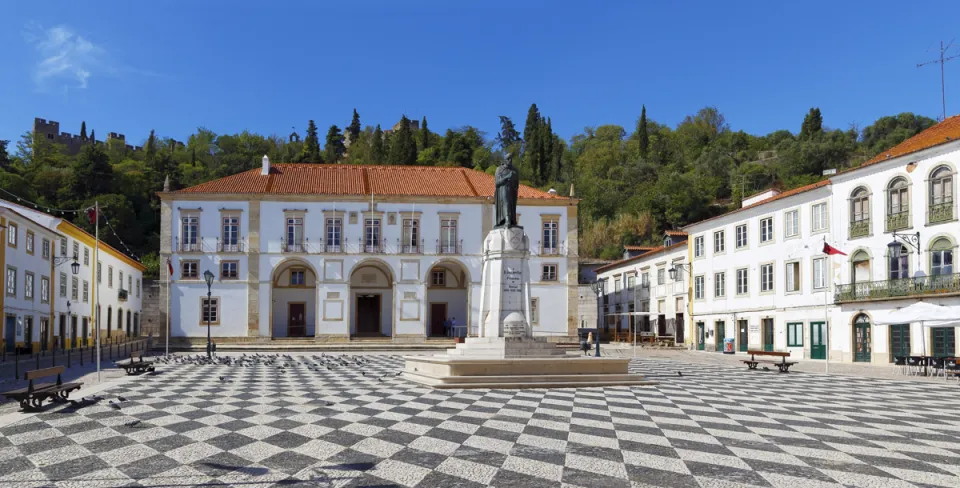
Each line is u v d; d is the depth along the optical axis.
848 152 83.31
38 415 11.79
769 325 38.06
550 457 8.56
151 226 73.81
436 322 51.38
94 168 71.88
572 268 48.25
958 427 10.90
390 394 15.20
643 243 75.38
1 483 7.30
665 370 23.59
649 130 120.44
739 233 40.91
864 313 31.05
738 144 107.56
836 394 15.90
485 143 131.38
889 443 9.51
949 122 32.75
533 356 18.56
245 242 45.78
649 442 9.53
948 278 26.95
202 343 44.69
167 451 8.87
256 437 9.83
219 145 127.94
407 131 100.62
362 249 46.75
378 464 8.17
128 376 19.98
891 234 30.02
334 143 130.62
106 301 48.91
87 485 7.23
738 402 14.09
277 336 48.56
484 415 11.97
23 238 33.94
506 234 19.66
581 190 90.25
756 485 7.26
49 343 37.75
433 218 47.50
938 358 22.23
